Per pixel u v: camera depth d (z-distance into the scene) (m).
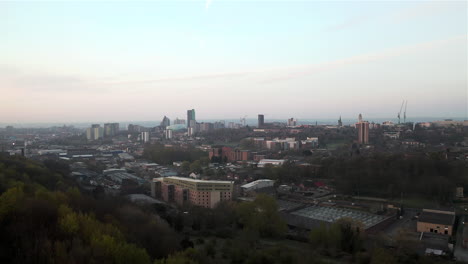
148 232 159.12
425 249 190.25
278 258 155.12
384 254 162.62
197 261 132.00
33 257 109.44
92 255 113.88
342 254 176.00
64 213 140.12
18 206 138.38
